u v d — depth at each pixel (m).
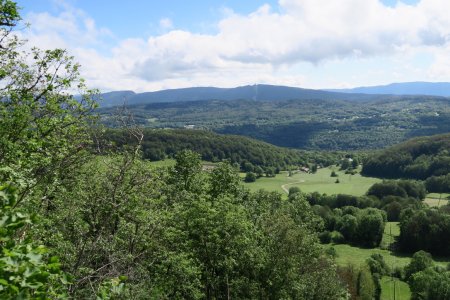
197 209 28.08
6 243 5.18
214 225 27.66
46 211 16.00
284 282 33.84
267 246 33.97
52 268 5.48
